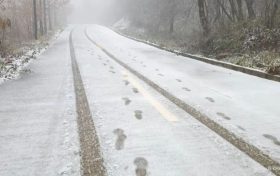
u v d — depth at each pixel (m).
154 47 20.97
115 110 6.10
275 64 9.44
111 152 4.18
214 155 4.03
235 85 8.35
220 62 11.95
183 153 4.11
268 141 4.47
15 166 3.89
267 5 14.37
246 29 14.60
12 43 20.81
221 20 19.08
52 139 4.72
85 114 5.90
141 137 4.68
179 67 11.77
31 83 9.21
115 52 17.59
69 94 7.60
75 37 32.38
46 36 32.41
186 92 7.55
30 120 5.69
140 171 3.65
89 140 4.61
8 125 5.45
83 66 12.26
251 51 13.02
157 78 9.42
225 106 6.29
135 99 6.91
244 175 3.51
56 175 3.64
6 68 11.74
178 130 4.95
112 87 8.23
